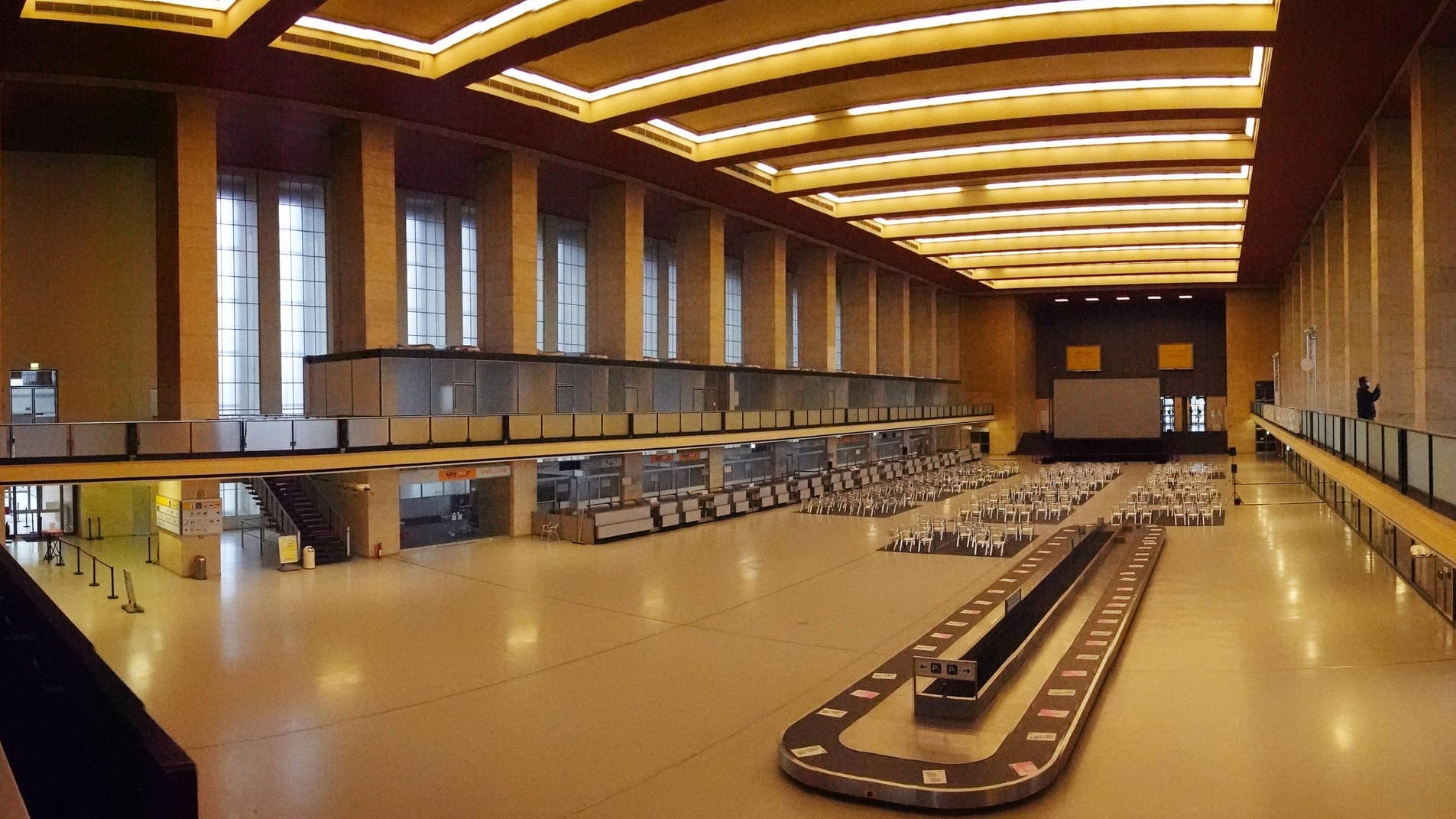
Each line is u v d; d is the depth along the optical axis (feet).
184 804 8.55
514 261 85.20
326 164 87.25
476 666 42.68
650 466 104.53
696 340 110.83
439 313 102.47
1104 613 48.96
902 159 96.63
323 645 46.47
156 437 57.62
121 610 54.03
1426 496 33.45
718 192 103.55
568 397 88.38
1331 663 40.70
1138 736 32.09
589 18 54.24
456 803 28.02
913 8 58.49
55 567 67.62
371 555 72.90
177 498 65.31
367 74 64.28
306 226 92.79
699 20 60.13
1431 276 55.88
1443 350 55.93
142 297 81.76
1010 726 31.40
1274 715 34.04
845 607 54.29
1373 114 69.46
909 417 151.53
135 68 61.77
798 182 102.32
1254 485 120.47
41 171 78.28
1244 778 28.19
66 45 57.06
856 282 151.74
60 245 78.69
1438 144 55.67
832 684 39.40
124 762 9.60
